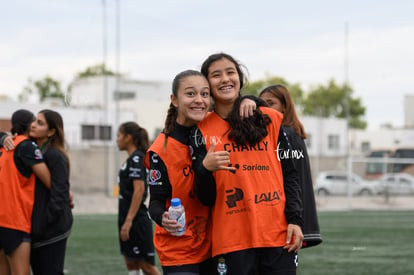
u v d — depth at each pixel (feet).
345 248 35.32
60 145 18.29
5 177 17.62
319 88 217.77
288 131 14.25
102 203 81.30
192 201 13.43
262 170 13.06
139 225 22.57
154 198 13.57
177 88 13.10
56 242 17.88
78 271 26.73
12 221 17.53
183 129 13.43
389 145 158.61
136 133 22.82
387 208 84.28
